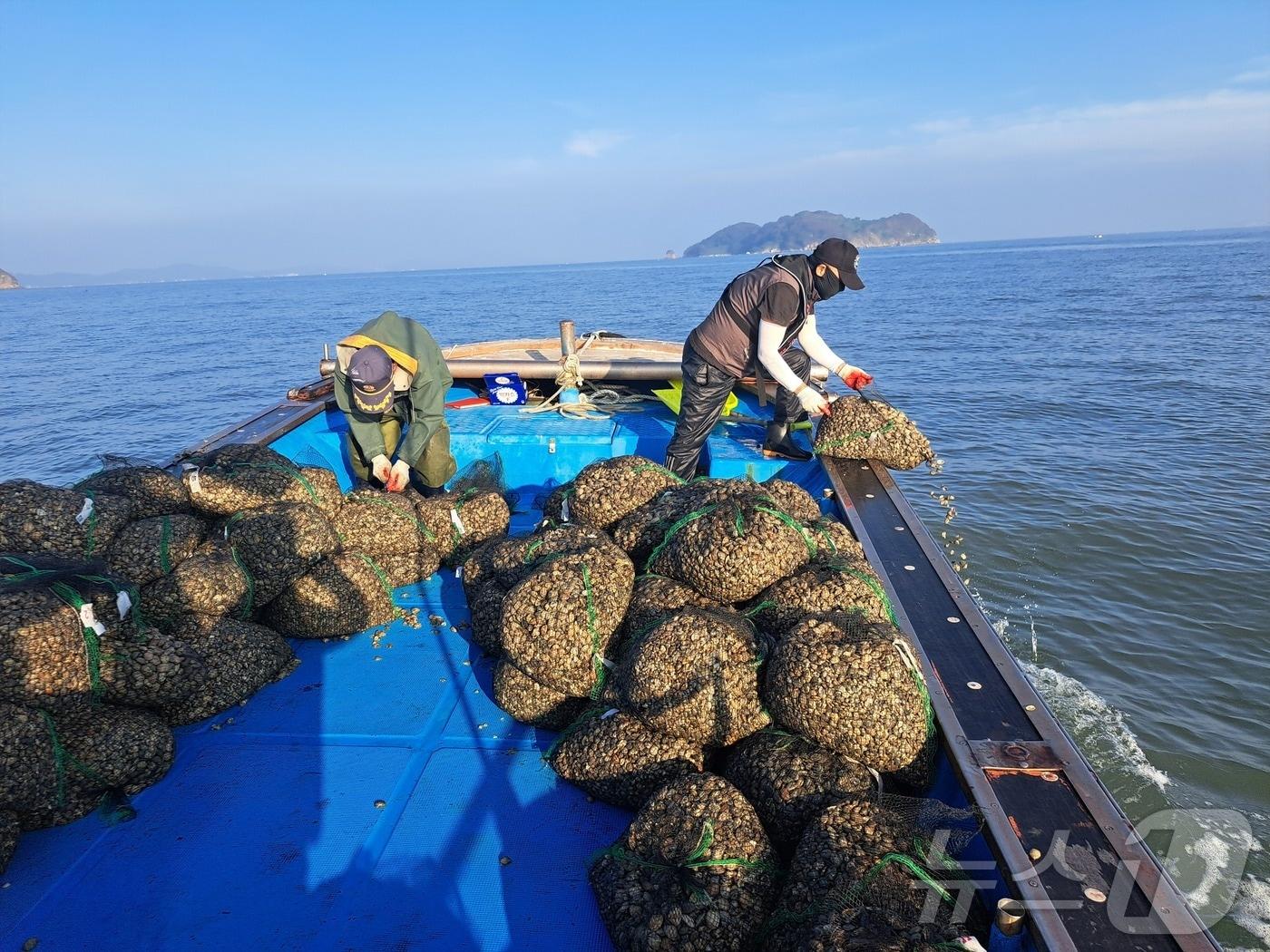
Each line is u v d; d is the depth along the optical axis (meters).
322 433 6.36
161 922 2.66
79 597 3.31
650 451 6.27
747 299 5.15
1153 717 8.10
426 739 3.61
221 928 2.63
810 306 5.25
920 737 2.78
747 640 3.14
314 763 3.45
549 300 86.31
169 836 3.04
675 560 3.70
